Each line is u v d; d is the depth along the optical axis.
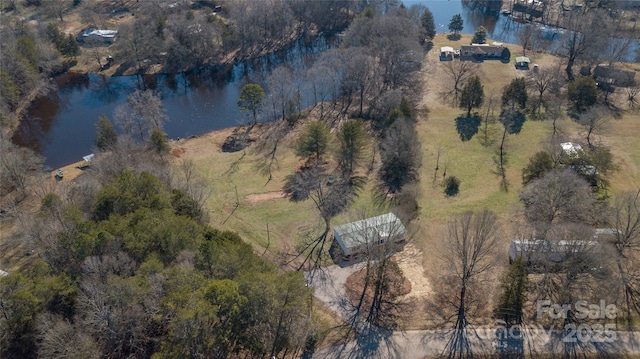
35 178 95.50
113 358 53.31
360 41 141.25
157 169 86.88
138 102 116.88
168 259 61.69
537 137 105.31
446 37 171.62
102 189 75.06
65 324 52.00
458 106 123.12
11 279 55.12
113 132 104.50
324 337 61.03
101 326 51.47
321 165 101.31
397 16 149.62
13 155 92.56
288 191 93.62
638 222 68.69
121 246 62.06
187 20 158.12
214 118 127.94
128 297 52.47
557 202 76.38
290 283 54.06
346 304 66.19
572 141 100.38
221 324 51.06
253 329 53.00
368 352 58.94
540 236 66.56
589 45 132.38
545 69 129.75
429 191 90.31
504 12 197.00
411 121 108.31
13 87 121.81
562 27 173.62
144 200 73.19
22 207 87.94
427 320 63.09
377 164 100.44
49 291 55.22
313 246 78.06
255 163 104.69
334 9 177.50
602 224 75.31
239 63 159.88
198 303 48.31
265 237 80.81
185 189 84.00
